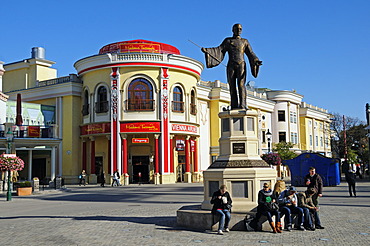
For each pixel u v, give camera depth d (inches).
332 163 1244.5
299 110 2623.0
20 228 466.0
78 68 1608.0
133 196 956.0
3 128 1428.4
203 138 1785.2
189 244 350.6
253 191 430.3
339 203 705.6
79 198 931.3
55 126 1568.7
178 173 1605.6
